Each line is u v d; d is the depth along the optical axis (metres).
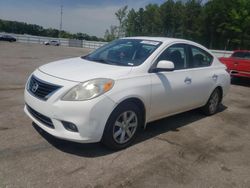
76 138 3.49
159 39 4.94
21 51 22.25
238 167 3.86
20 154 3.57
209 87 5.70
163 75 4.46
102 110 3.54
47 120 3.68
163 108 4.56
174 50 4.87
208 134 5.05
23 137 4.06
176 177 3.43
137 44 4.81
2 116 4.88
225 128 5.48
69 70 3.91
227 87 6.43
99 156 3.73
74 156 3.66
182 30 71.06
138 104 4.15
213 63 6.01
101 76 3.70
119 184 3.15
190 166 3.75
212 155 4.16
